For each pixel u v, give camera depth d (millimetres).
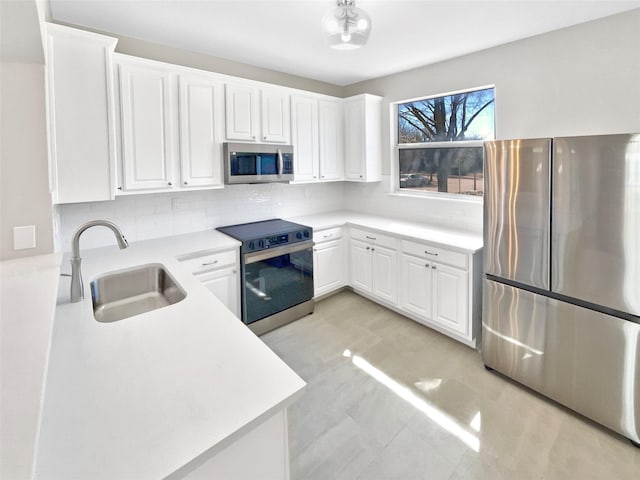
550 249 2084
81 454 768
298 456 1814
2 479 462
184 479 803
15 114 1510
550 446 1859
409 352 2797
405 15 2293
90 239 2684
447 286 2896
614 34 2287
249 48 2912
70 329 1361
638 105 2234
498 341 2434
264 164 3184
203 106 2818
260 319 3094
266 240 3059
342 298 3865
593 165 1864
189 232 3207
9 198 1528
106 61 2191
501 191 2291
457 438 1922
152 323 1415
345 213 4309
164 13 2270
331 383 2412
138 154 2523
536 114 2688
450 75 3230
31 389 641
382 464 1764
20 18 1130
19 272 1343
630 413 1853
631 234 1772
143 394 973
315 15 2299
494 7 2186
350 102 3926
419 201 3697
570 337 2057
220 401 947
